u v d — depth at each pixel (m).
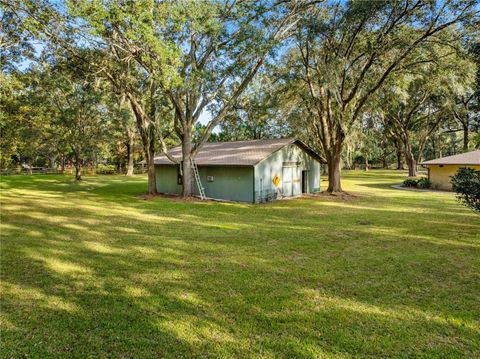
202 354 3.38
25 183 26.84
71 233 9.02
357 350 3.45
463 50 14.11
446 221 10.68
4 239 8.24
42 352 3.40
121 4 11.88
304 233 9.02
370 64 16.19
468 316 4.19
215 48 14.55
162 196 18.67
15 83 22.45
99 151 38.47
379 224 10.27
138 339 3.66
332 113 19.52
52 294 4.86
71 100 26.64
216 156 18.81
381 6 14.04
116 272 5.84
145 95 17.78
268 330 3.86
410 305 4.52
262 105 19.72
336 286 5.21
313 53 17.48
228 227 9.88
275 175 17.72
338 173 19.88
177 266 6.18
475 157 21.69
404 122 33.59
